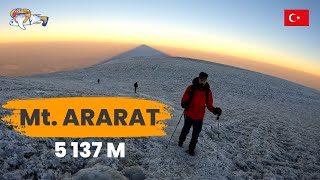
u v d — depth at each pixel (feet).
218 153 24.80
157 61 345.51
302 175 24.89
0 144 17.62
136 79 236.02
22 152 17.52
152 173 18.74
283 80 358.02
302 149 34.65
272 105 145.28
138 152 21.71
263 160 26.86
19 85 77.56
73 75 264.72
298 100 218.59
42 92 53.47
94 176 15.71
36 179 15.64
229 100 141.79
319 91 331.16
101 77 248.52
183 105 22.54
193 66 317.22
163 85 199.21
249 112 66.13
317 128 63.52
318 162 30.09
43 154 17.94
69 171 17.47
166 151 23.08
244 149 29.78
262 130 41.86
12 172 15.37
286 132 45.27
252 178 21.61
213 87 212.02
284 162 27.71
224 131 37.45
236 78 275.39
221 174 20.98
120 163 19.43
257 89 235.40
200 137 29.58
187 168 20.75
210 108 22.44
